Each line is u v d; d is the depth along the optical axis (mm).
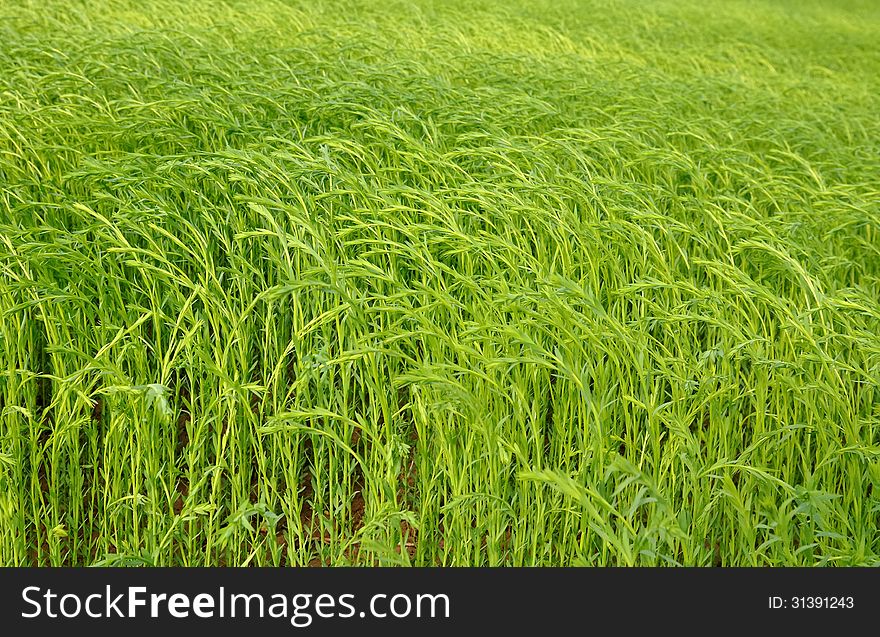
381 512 3838
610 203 5352
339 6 12578
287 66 7562
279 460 4484
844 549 3725
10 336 4180
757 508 4059
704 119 7379
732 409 4316
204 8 10789
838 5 23500
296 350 4223
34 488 4039
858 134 8281
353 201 5180
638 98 7844
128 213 4625
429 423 4117
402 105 6969
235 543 4125
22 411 3865
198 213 5230
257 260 5258
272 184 5129
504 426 4098
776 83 10227
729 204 6027
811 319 4309
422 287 4156
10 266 4406
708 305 4289
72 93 6875
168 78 7105
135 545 4012
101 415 4566
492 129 6395
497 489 3918
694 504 3826
